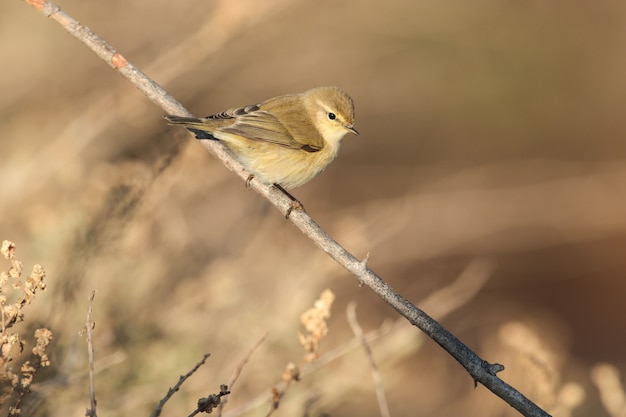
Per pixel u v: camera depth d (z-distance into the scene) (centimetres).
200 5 1702
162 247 1083
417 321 646
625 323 1927
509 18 2122
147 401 900
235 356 992
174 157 1026
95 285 948
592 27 2194
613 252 1970
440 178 2038
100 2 1677
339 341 1133
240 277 1128
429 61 2061
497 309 1858
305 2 1875
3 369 583
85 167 1223
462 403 1308
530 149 2130
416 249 1777
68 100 1534
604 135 2155
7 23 1540
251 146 905
